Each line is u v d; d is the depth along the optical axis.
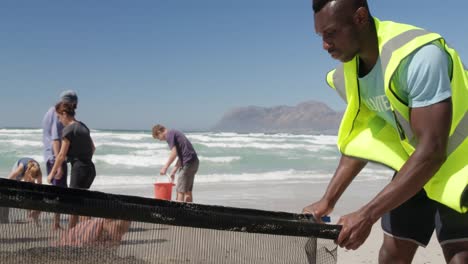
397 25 2.55
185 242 2.32
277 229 2.42
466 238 2.62
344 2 2.45
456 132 2.54
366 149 2.96
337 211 11.27
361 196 13.85
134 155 25.62
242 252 2.41
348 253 6.93
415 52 2.36
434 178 2.59
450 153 2.57
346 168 3.09
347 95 2.90
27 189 2.07
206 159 26.44
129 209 2.19
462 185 2.50
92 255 2.19
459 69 2.57
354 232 2.40
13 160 22.27
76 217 2.18
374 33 2.55
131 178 17.47
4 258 2.07
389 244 3.10
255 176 19.84
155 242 2.28
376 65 2.60
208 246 2.36
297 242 2.52
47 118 7.87
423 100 2.35
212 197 13.44
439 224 2.72
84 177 7.21
